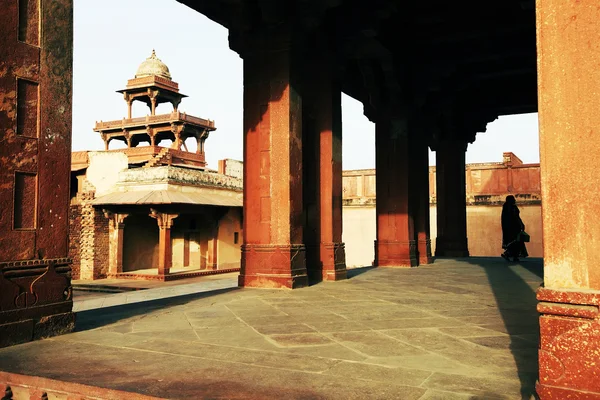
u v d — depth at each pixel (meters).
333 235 8.63
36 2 4.23
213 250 27.59
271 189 7.56
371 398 2.49
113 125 38.25
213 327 4.41
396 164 11.66
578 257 2.19
